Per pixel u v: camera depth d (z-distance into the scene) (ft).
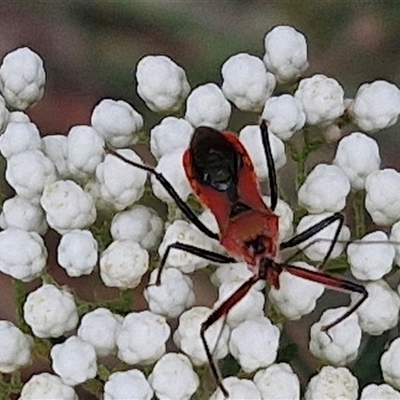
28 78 0.45
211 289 0.44
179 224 0.42
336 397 0.40
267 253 0.40
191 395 0.41
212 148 0.40
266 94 0.44
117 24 0.59
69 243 0.42
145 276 0.44
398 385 0.41
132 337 0.41
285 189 0.46
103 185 0.42
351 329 0.41
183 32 0.58
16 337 0.41
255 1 0.57
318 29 0.57
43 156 0.43
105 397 0.40
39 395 0.40
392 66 0.57
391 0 0.56
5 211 0.43
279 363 0.42
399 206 0.43
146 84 0.45
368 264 0.42
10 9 0.60
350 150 0.43
